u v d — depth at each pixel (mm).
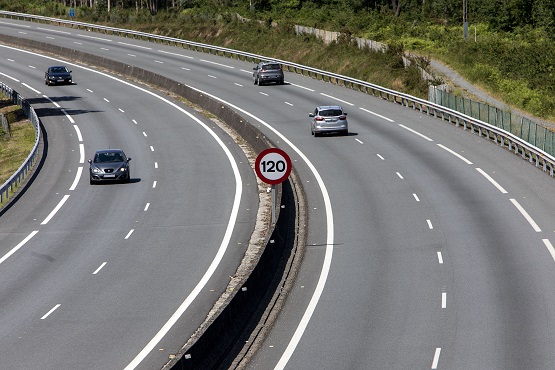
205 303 55188
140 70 188750
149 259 67000
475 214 76062
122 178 98375
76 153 118750
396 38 199625
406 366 42031
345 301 54094
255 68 175625
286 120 134500
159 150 117875
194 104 155875
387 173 95188
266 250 59531
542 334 45781
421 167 97438
